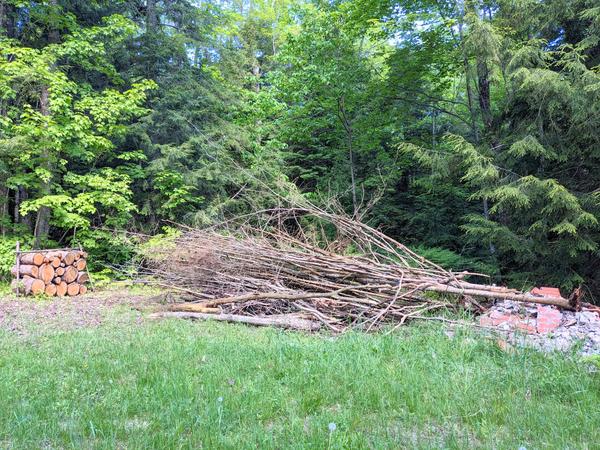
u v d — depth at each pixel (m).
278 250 7.09
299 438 2.71
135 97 10.83
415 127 14.01
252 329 5.85
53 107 9.52
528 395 3.43
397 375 3.76
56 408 3.12
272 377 3.80
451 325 5.34
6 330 5.62
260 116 15.55
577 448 2.63
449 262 9.58
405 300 6.25
